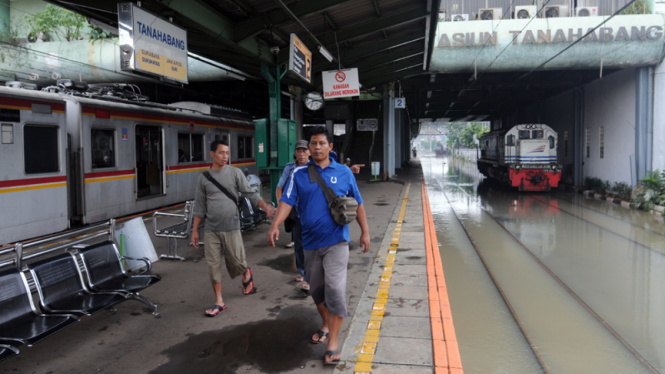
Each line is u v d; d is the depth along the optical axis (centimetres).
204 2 751
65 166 845
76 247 484
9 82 834
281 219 341
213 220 443
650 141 1462
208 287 536
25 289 348
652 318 527
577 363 419
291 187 345
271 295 504
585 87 1962
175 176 1234
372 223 1002
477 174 3228
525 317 534
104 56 1697
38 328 319
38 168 790
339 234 336
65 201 847
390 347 368
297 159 514
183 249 732
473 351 446
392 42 1303
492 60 1645
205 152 1394
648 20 1452
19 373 328
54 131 823
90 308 364
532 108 2911
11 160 734
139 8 570
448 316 436
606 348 451
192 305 473
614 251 855
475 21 1677
